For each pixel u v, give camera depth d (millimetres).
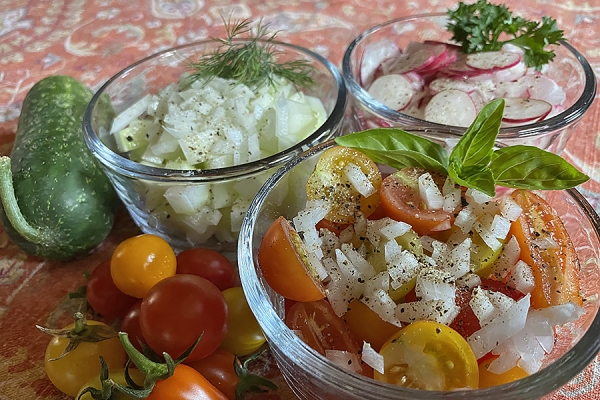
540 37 288
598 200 272
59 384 194
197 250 230
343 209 192
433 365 154
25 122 290
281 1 463
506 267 180
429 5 443
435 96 275
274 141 250
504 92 284
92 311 234
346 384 143
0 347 226
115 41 423
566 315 157
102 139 257
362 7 448
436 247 180
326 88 282
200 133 247
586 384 199
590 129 315
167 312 186
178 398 164
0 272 260
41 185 248
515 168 189
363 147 193
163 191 236
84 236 255
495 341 158
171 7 465
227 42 296
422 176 187
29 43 427
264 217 196
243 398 196
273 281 172
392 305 166
